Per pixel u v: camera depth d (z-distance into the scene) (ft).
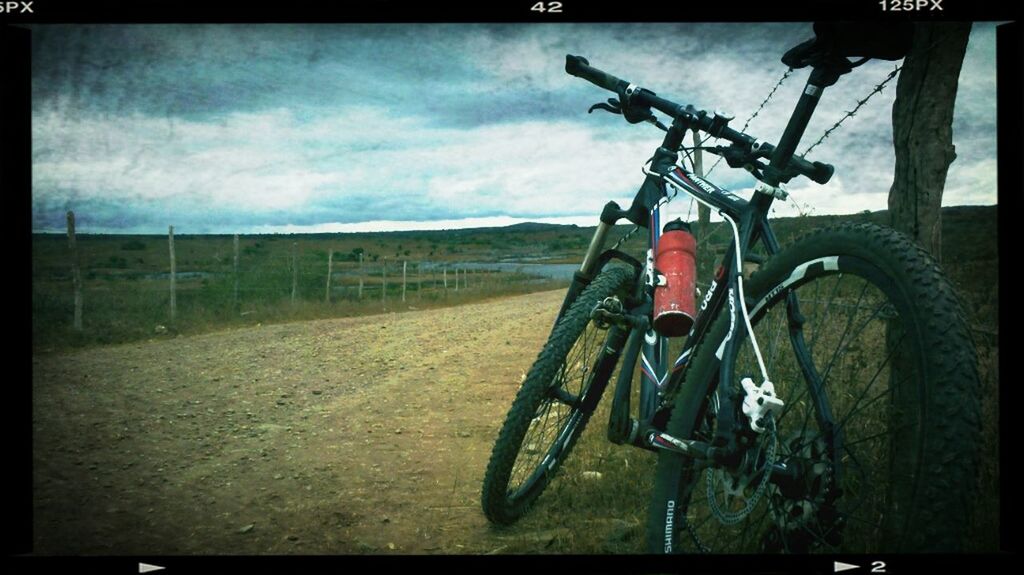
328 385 21.75
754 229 6.67
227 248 59.52
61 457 13.62
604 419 13.83
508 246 399.65
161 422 16.71
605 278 9.10
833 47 5.99
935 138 8.31
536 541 8.91
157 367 25.39
